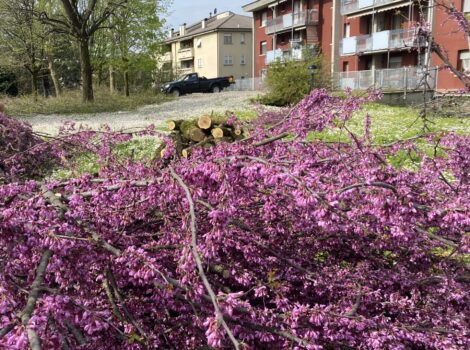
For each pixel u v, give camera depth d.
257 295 2.14
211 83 46.22
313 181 2.09
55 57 39.31
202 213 2.24
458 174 3.18
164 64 50.22
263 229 2.67
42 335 1.57
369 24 39.66
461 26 5.96
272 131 3.64
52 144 4.48
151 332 2.07
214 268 2.24
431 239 2.70
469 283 2.68
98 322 1.70
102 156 3.60
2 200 2.15
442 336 2.17
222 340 1.80
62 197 2.28
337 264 2.79
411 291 2.52
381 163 2.73
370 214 2.40
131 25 31.08
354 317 2.12
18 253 1.83
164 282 1.93
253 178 2.12
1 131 5.65
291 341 2.03
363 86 32.41
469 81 5.76
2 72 37.66
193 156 2.54
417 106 6.33
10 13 27.67
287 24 47.16
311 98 3.75
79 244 1.96
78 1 28.77
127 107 27.06
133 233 2.52
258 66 57.06
